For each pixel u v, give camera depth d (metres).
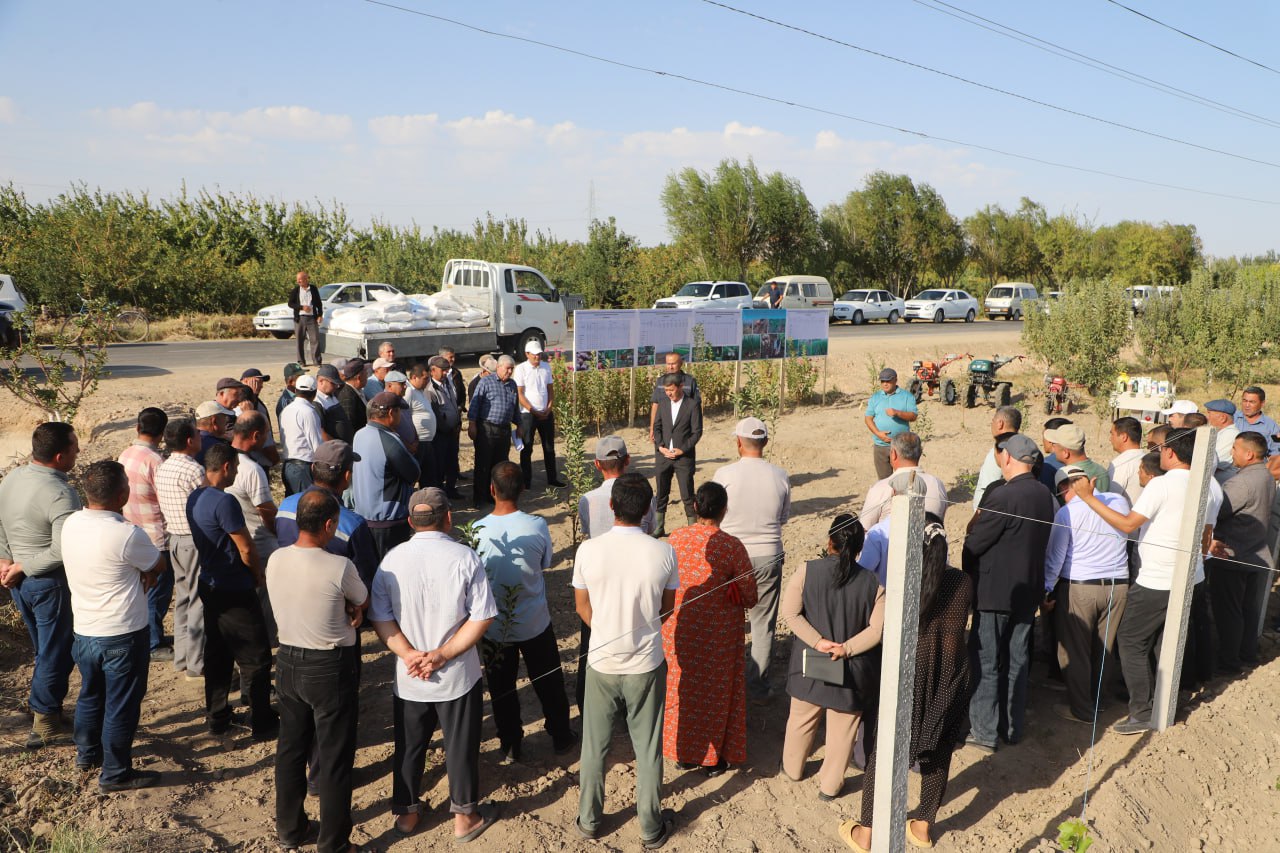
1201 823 4.43
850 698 4.19
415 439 8.35
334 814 3.69
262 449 6.00
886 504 4.82
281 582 3.62
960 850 4.00
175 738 4.77
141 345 21.91
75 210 29.67
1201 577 5.17
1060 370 18.30
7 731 4.65
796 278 32.88
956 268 52.72
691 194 44.81
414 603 3.76
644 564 3.77
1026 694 5.59
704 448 12.89
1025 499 4.66
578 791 4.41
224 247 34.47
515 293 18.78
